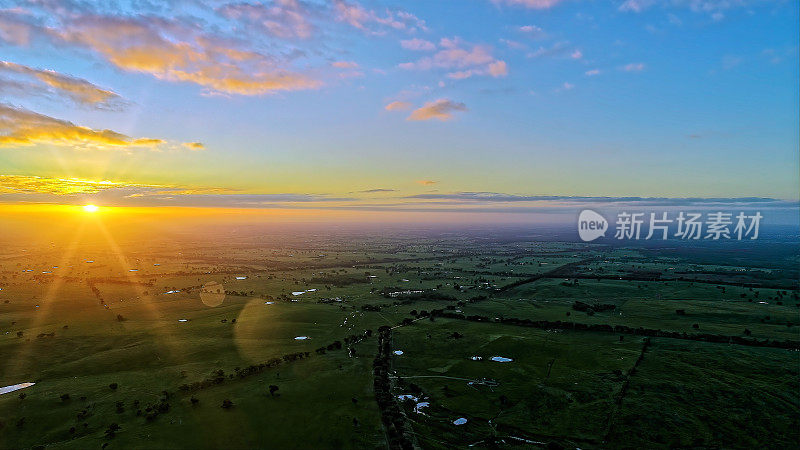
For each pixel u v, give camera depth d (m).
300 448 97.94
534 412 114.50
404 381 134.38
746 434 102.38
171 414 111.62
